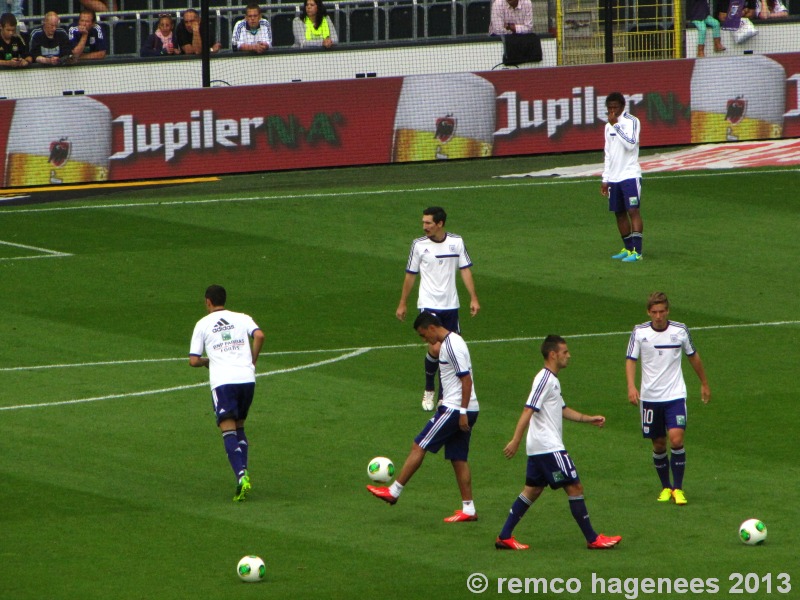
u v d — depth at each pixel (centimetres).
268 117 9181
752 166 9194
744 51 11038
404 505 3950
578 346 5747
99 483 4116
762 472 4238
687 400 5019
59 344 5775
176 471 4253
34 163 8812
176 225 7844
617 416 4838
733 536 3659
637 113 9712
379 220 7956
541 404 3512
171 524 3750
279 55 10181
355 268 7019
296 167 9269
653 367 3978
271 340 5847
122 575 3341
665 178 8919
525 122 9556
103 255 7219
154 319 6156
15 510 3850
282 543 3597
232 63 10100
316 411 4894
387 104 9369
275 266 7044
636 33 10706
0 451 4416
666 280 6788
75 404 4972
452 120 9462
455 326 5053
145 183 8956
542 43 10706
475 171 9162
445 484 4169
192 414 4872
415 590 3244
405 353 5678
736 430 4666
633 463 4350
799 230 7750
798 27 11100
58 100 8800
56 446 4484
